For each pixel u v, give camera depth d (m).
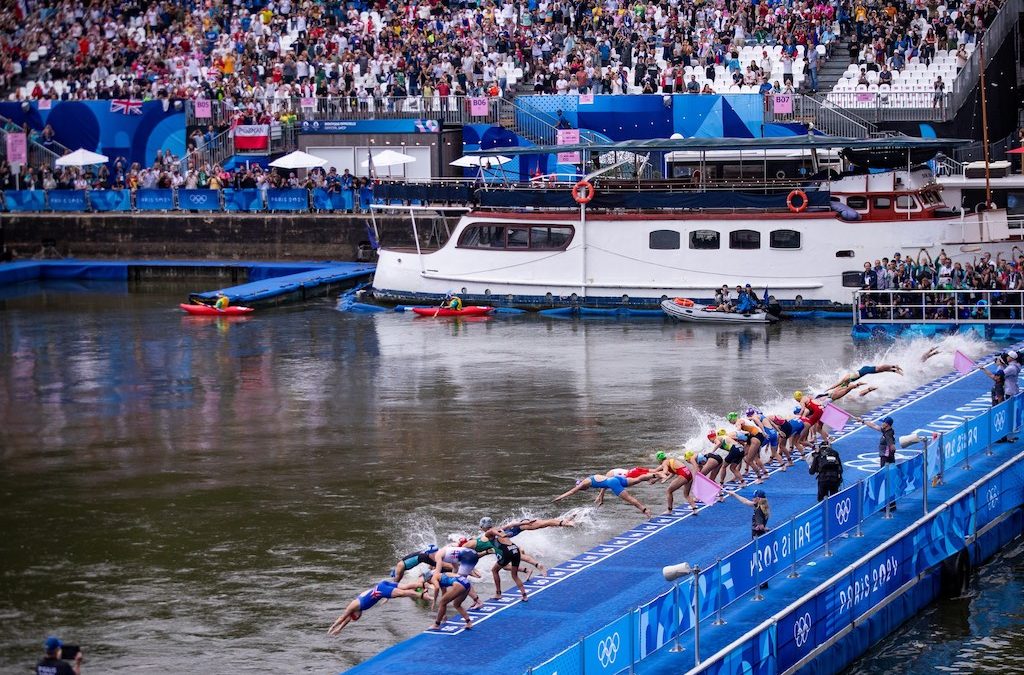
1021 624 40.47
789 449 52.69
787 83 99.56
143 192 106.50
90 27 115.56
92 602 40.47
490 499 49.12
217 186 105.69
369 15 109.56
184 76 110.50
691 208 84.25
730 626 36.38
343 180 103.19
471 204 89.62
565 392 64.81
